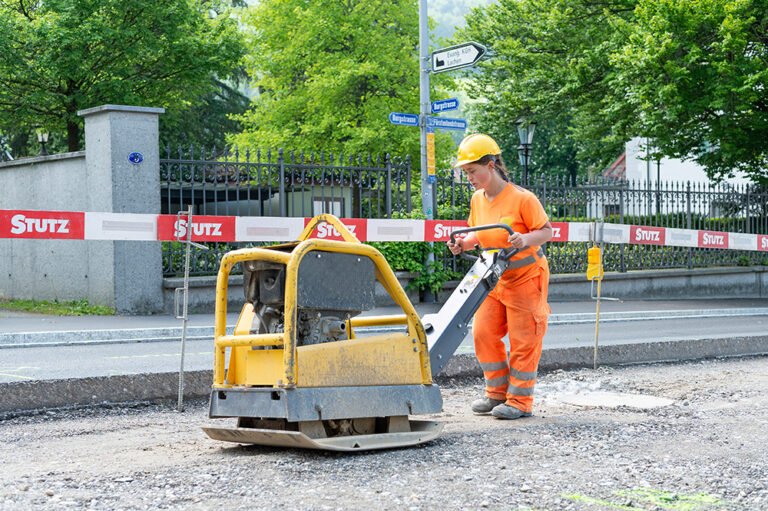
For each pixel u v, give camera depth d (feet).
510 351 23.16
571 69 89.92
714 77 77.87
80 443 20.04
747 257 86.12
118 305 53.36
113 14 98.12
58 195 58.75
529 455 17.72
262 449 18.81
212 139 153.79
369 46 107.34
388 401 18.51
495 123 100.99
